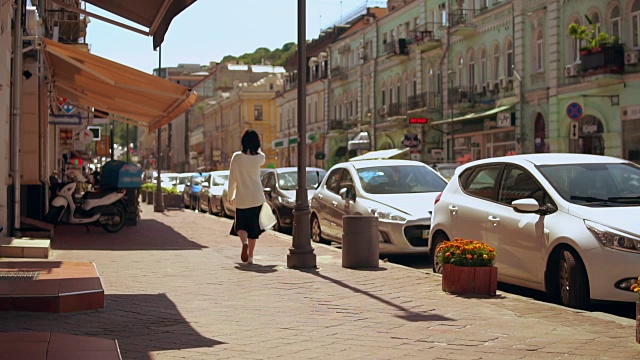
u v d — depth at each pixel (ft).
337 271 36.83
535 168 30.53
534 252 28.58
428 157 154.61
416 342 21.48
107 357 17.49
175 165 439.63
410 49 162.20
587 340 21.48
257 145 39.93
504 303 27.61
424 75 159.02
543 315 25.20
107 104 65.05
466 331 22.88
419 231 42.52
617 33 103.91
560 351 20.25
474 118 132.16
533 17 120.06
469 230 32.96
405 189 47.85
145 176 203.10
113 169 61.21
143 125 73.72
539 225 28.45
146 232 62.13
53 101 72.18
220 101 324.19
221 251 46.62
